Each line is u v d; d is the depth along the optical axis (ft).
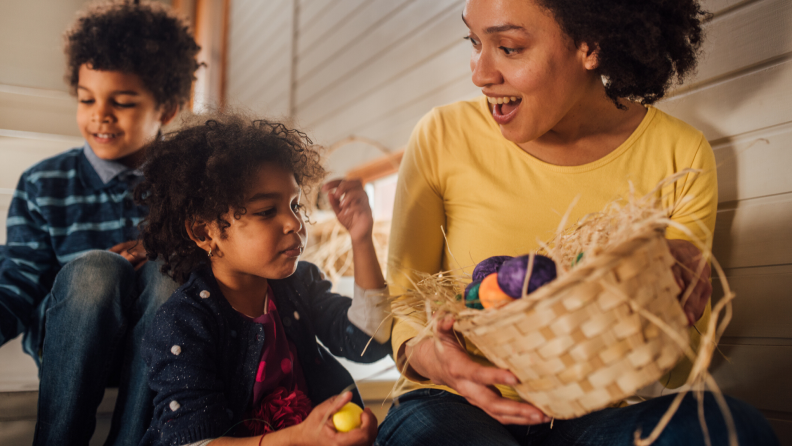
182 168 3.39
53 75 9.30
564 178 3.24
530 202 3.26
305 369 3.69
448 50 7.20
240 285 3.53
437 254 3.51
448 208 3.51
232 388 3.26
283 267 3.35
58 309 3.60
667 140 3.26
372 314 3.43
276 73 11.81
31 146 6.83
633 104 3.36
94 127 5.03
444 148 3.47
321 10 10.28
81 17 5.45
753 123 3.68
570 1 2.67
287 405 3.25
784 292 3.51
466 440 2.57
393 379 4.63
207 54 13.99
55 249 4.87
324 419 2.48
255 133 3.52
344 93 9.48
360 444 2.52
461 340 3.16
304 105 10.70
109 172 5.08
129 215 5.05
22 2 9.14
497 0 2.72
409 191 3.49
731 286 3.79
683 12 3.03
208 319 3.25
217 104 4.88
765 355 3.59
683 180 3.18
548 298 1.88
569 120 3.14
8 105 8.21
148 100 5.32
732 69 3.81
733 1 3.80
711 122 3.94
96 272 3.62
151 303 3.73
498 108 3.06
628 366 1.93
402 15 8.12
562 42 2.76
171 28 5.94
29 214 4.95
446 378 2.53
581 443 2.55
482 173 3.36
